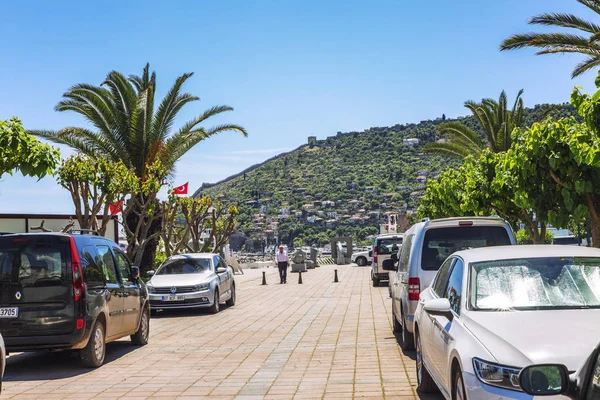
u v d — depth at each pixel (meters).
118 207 25.78
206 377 10.23
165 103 27.84
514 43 20.11
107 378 10.34
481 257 7.02
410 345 11.75
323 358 11.57
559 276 6.53
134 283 13.67
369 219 169.50
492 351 5.28
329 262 64.25
